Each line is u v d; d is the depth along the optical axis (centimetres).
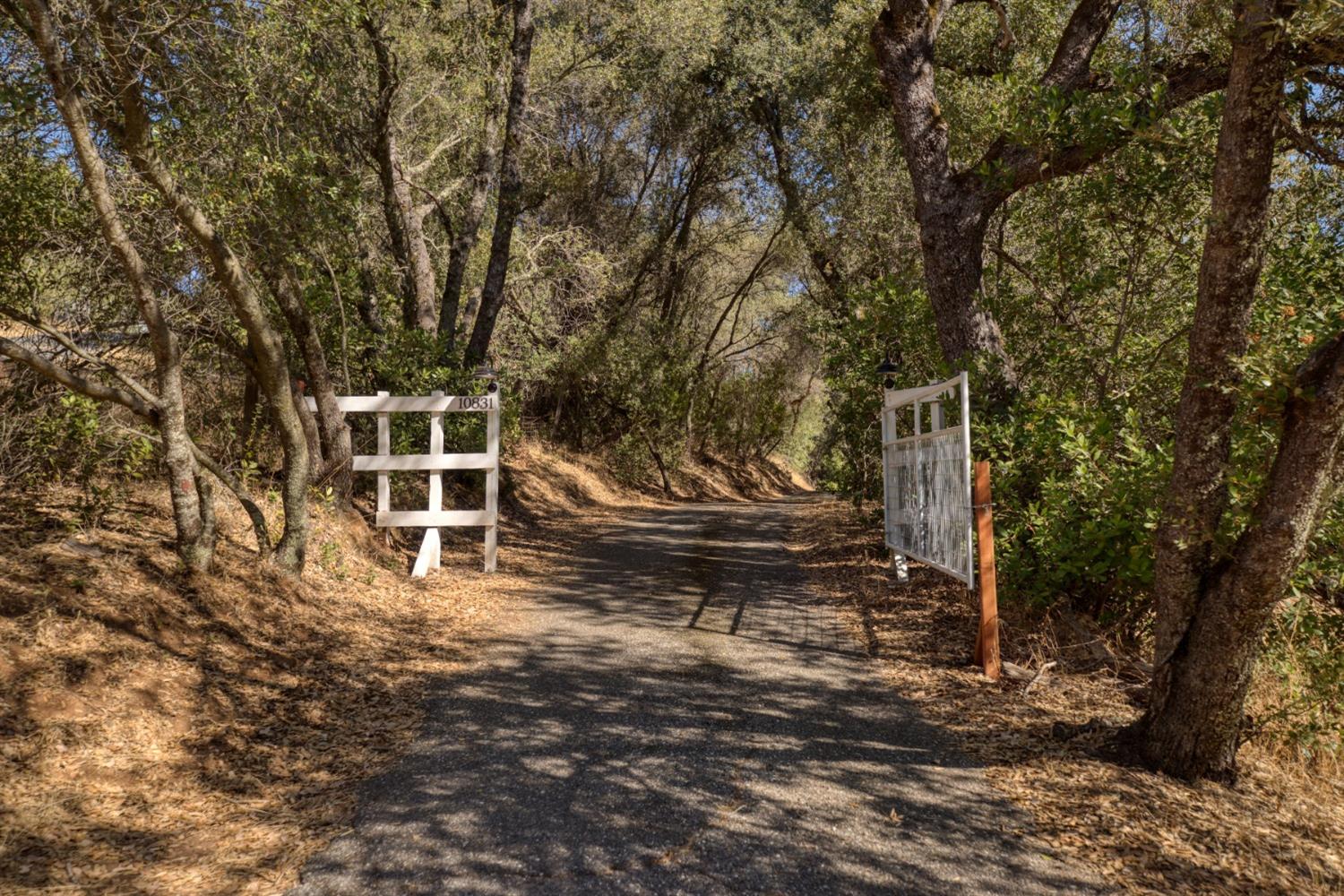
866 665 697
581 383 2570
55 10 569
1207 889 361
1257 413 468
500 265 1533
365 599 855
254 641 662
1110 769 479
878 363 1130
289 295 935
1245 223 454
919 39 993
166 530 747
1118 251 939
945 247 967
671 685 645
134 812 418
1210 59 844
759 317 3450
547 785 463
